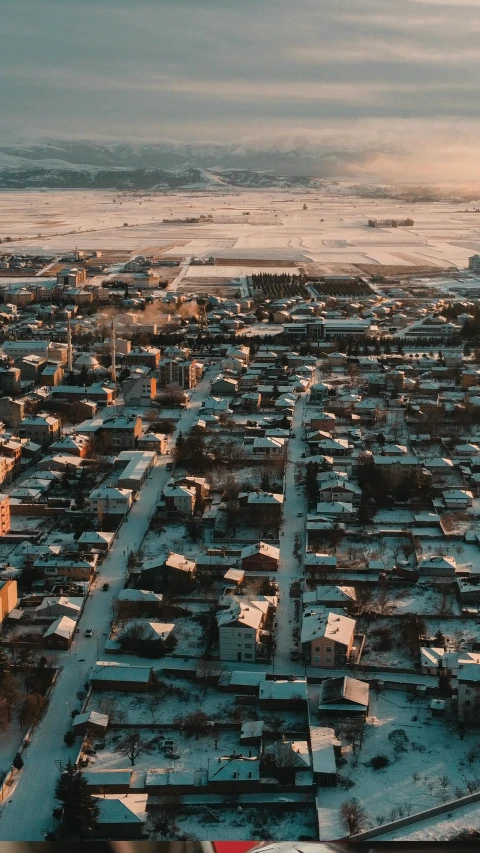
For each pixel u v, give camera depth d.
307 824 193.38
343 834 186.25
